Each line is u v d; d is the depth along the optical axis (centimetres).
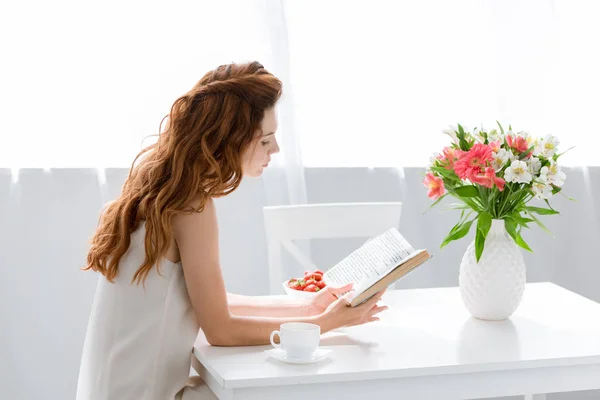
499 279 186
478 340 175
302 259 248
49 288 283
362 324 183
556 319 193
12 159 279
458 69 310
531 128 315
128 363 172
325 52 300
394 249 181
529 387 164
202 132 171
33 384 284
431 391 159
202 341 178
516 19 311
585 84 319
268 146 183
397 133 307
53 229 282
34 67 280
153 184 172
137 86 285
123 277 174
